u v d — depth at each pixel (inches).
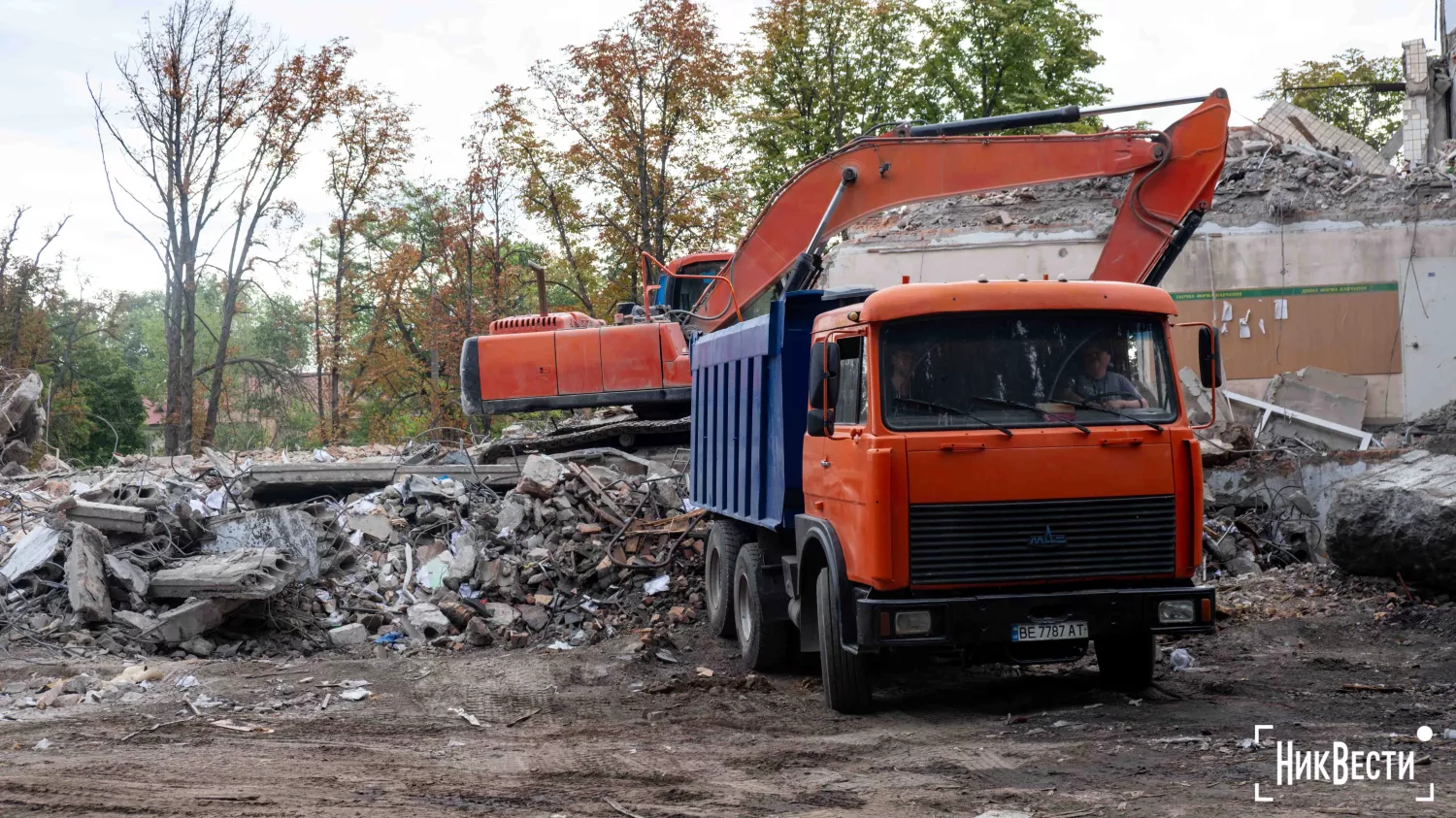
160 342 2910.9
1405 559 415.2
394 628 481.1
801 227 477.4
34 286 1654.8
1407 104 1119.6
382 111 1469.0
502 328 645.3
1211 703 307.9
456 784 251.1
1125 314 308.3
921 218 718.5
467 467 611.5
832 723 316.8
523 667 416.5
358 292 1568.7
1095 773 237.5
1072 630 291.0
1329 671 348.8
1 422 839.1
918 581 290.2
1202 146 414.3
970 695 347.9
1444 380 648.4
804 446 353.1
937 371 299.9
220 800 236.5
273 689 381.7
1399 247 657.6
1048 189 706.8
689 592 506.0
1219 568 522.0
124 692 374.3
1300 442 627.8
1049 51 1513.3
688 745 293.0
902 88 1512.1
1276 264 671.1
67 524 483.2
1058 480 293.4
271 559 464.8
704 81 1268.5
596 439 649.6
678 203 1327.5
